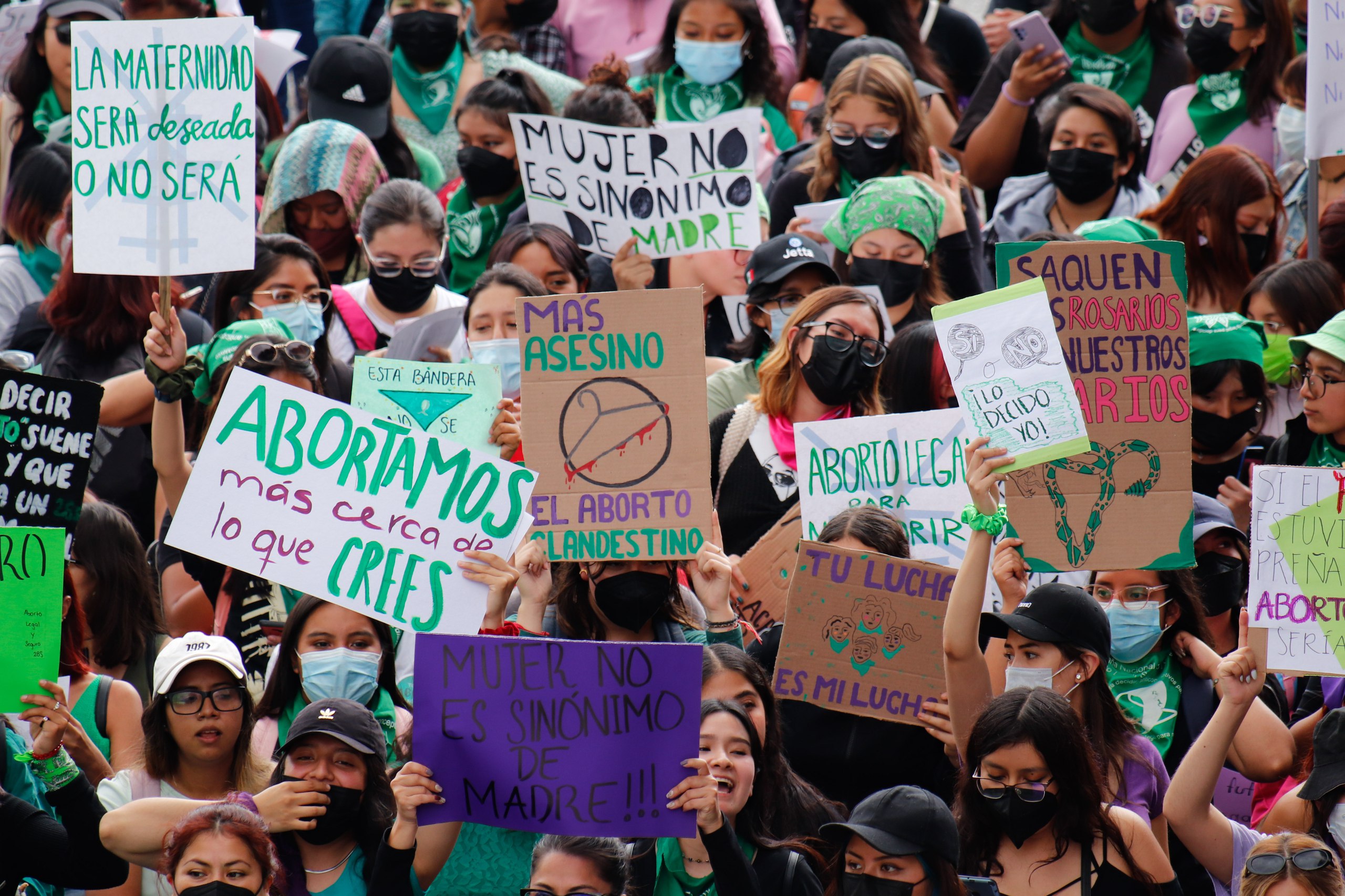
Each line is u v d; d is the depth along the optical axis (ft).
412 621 63.41
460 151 110.63
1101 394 71.15
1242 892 57.31
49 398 64.59
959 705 65.82
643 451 71.97
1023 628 66.64
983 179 116.47
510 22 131.95
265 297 95.30
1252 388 85.20
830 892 59.41
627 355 72.23
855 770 71.05
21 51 124.57
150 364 77.46
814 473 77.10
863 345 79.36
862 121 101.14
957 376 66.23
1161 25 118.32
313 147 105.50
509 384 88.12
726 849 56.49
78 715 71.87
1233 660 64.59
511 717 57.16
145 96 71.61
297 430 64.13
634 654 56.75
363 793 62.13
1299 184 109.19
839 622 70.44
